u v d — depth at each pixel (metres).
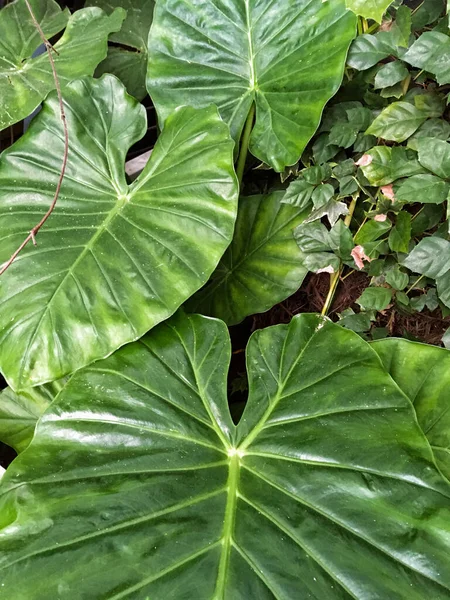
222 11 0.88
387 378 0.64
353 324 0.84
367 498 0.56
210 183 0.76
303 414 0.64
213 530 0.56
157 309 0.70
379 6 0.76
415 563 0.52
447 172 0.71
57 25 1.08
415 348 0.69
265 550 0.54
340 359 0.67
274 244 0.95
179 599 0.51
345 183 0.84
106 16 1.05
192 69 0.91
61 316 0.70
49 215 0.80
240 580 0.52
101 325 0.69
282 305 1.02
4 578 0.53
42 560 0.54
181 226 0.75
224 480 0.61
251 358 0.69
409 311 0.82
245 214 0.97
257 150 0.87
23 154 0.85
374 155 0.79
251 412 0.66
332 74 0.79
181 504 0.59
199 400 0.67
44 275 0.73
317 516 0.56
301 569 0.53
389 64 0.78
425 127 0.78
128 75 1.26
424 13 0.78
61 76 0.97
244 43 0.88
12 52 1.04
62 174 0.76
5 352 0.70
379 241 0.82
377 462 0.58
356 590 0.51
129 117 0.87
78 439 0.64
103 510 0.58
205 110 0.81
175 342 0.71
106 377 0.68
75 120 0.86
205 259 0.72
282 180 0.92
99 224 0.78
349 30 0.79
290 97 0.84
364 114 0.83
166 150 0.82
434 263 0.71
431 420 0.66
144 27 1.27
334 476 0.58
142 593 0.52
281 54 0.86
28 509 0.57
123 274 0.72
